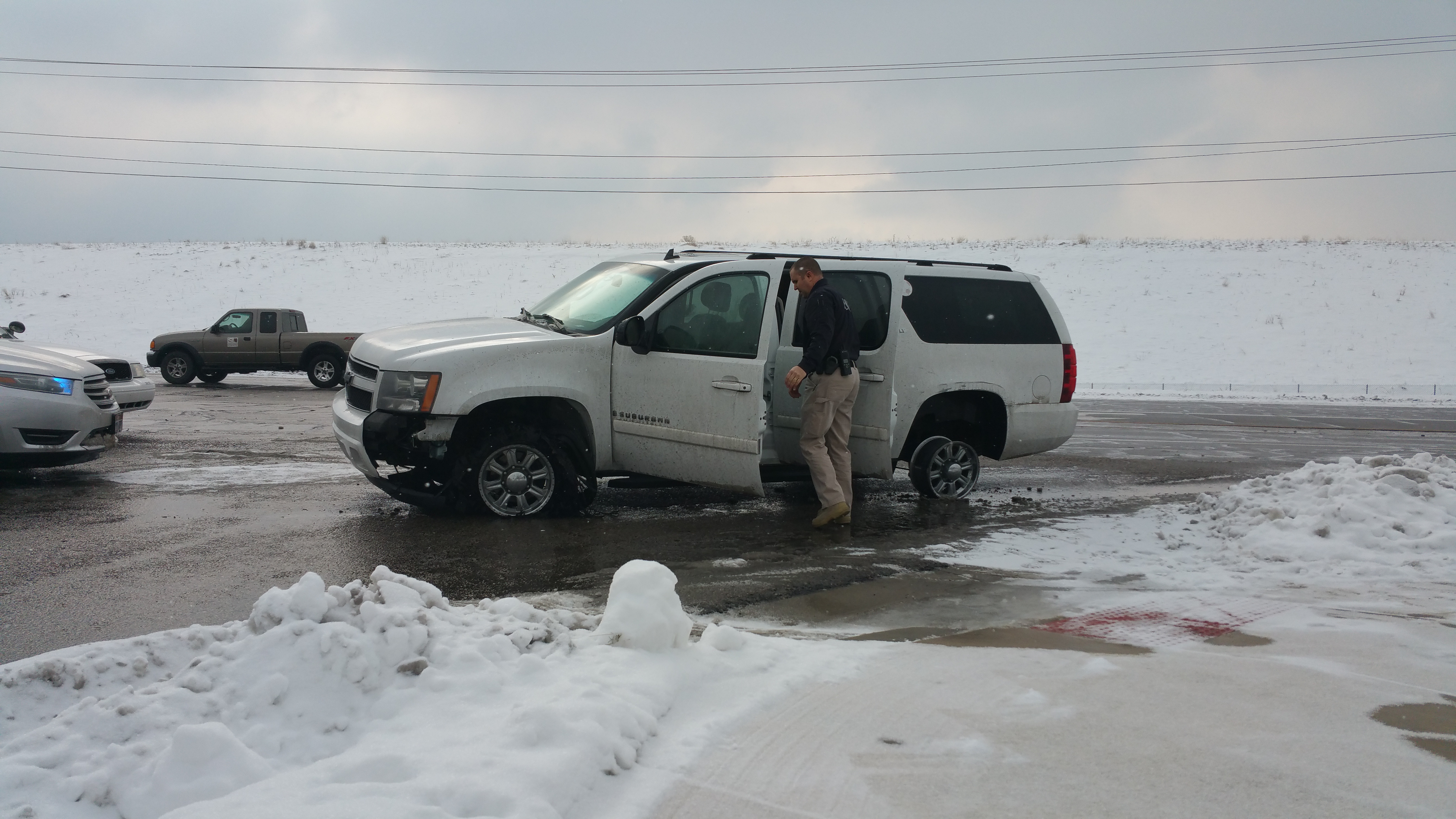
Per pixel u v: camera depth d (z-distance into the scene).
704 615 4.79
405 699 3.06
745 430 6.57
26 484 8.21
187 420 13.43
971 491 8.56
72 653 3.20
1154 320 38.03
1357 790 2.85
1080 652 4.18
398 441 6.74
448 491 6.92
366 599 3.37
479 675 3.21
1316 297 41.00
